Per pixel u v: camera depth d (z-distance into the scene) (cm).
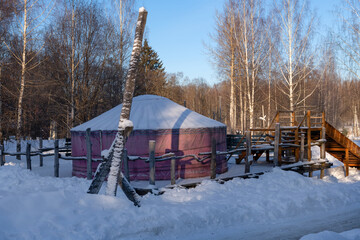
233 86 3216
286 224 646
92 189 663
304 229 616
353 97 4866
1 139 2134
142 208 604
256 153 1419
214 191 820
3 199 547
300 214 714
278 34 2828
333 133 1298
